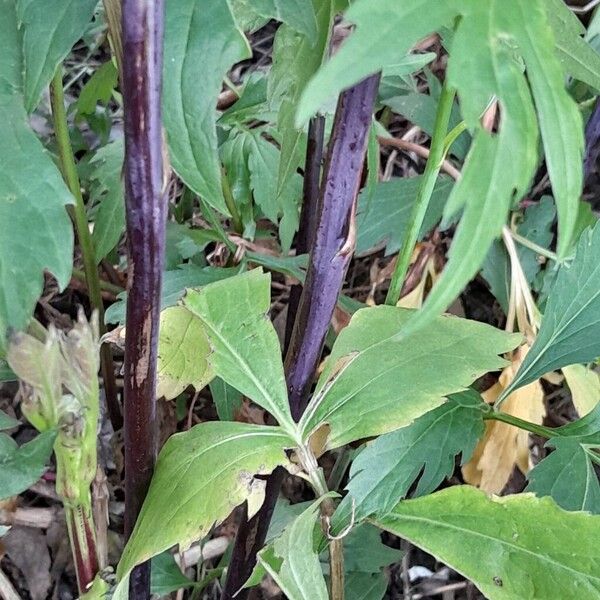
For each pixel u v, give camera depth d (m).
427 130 0.61
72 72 0.74
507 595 0.32
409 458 0.36
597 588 0.31
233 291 0.34
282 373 0.34
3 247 0.28
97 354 0.28
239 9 0.33
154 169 0.27
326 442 0.34
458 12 0.21
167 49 0.27
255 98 0.56
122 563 0.32
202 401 0.60
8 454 0.29
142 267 0.28
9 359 0.27
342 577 0.35
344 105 0.30
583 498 0.38
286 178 0.37
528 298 0.56
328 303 0.34
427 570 0.57
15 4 0.30
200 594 0.53
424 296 0.61
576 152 0.23
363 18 0.21
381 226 0.57
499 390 0.55
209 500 0.32
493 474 0.53
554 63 0.22
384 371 0.34
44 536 0.55
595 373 0.55
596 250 0.39
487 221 0.22
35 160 0.29
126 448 0.33
